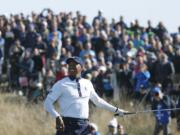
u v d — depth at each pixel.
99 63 54.12
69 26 61.75
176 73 53.50
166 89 51.88
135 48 59.03
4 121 48.91
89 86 24.52
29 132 48.38
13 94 55.75
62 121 23.89
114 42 59.81
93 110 48.81
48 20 64.50
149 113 50.38
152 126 48.97
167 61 52.75
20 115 50.09
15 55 58.38
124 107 51.53
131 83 53.53
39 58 56.47
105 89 53.66
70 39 59.75
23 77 56.31
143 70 53.03
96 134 31.75
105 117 48.41
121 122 48.84
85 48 56.97
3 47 60.66
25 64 57.03
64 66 51.75
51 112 24.06
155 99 46.09
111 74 54.03
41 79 55.69
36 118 49.88
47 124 49.06
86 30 60.53
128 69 53.81
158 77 52.81
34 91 54.34
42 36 60.31
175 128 47.94
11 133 48.00
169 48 56.38
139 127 48.72
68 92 24.17
